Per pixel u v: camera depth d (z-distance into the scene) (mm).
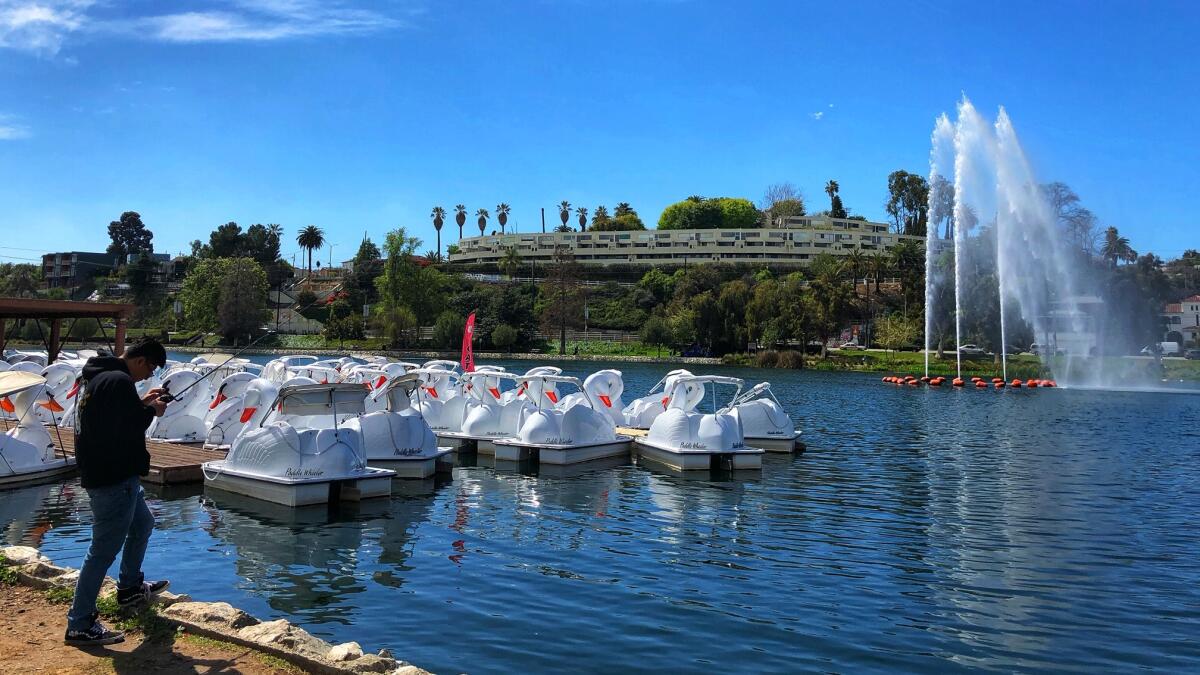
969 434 31484
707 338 105625
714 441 21562
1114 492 19188
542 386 24031
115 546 6812
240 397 20812
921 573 12094
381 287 113438
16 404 17656
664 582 11297
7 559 8859
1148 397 53000
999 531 15000
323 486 15906
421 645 8688
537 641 8891
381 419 19078
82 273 160250
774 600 10594
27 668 6207
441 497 17219
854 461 23875
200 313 110500
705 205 188125
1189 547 13914
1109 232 85750
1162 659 8836
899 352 99250
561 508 16391
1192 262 127812
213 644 6836
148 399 7227
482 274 159250
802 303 100438
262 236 170750
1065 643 9281
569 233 178750
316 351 104688
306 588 10688
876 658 8695
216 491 16891
